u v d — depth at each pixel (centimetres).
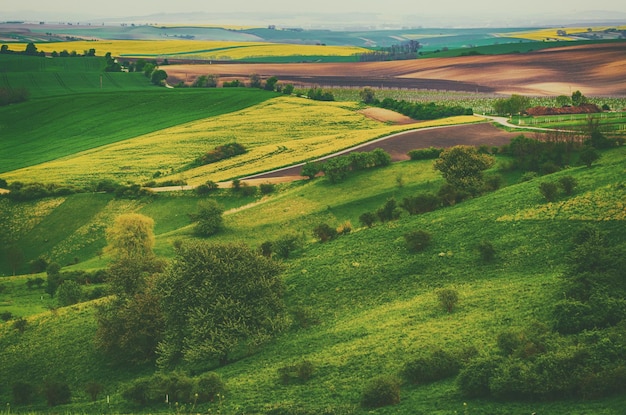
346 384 5197
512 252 7719
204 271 7000
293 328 7100
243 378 5734
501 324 5819
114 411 5256
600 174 9438
